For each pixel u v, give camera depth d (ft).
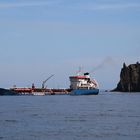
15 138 321.93
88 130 367.45
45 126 397.80
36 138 322.14
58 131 361.71
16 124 415.44
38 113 570.87
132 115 523.70
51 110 641.81
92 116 513.86
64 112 590.55
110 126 396.37
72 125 406.82
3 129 375.04
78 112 591.37
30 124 416.05
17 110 642.63
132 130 364.38
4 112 595.88
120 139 315.99
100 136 330.95
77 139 317.01
